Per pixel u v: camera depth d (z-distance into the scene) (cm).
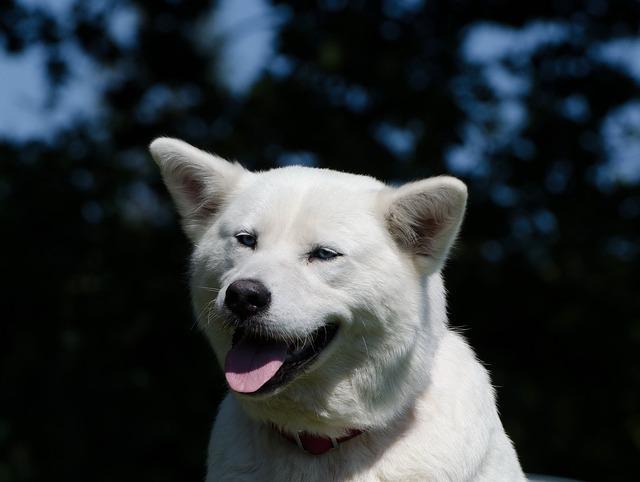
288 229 545
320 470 548
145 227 1309
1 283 1271
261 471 553
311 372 541
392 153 1245
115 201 1295
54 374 1264
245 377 527
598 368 1292
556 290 1277
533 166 1263
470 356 591
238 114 1291
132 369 1270
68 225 1284
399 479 541
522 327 1288
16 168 1282
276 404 545
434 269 556
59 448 1246
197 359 1273
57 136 1320
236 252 555
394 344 546
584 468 1275
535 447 1247
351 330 541
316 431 548
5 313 1280
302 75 1266
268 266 527
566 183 1284
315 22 1263
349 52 1234
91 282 1287
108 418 1261
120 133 1317
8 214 1267
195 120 1312
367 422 547
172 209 1301
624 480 1277
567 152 1269
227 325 533
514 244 1271
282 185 562
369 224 549
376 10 1266
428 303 567
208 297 570
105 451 1255
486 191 1258
